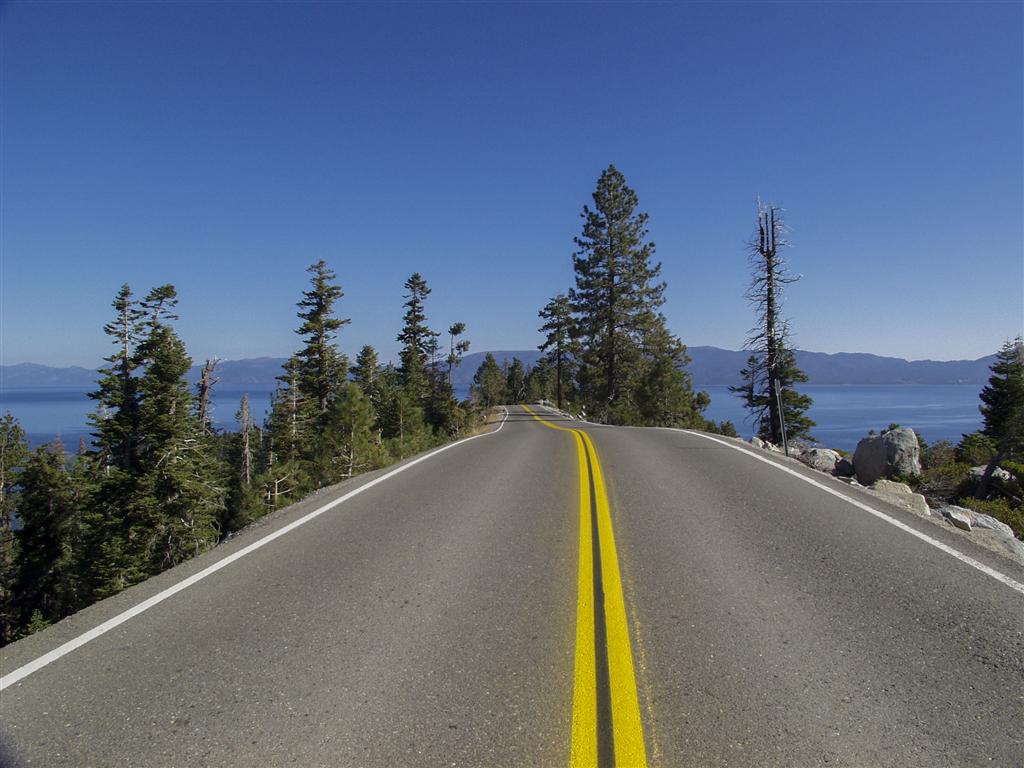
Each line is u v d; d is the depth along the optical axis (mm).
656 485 8898
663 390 41188
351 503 8125
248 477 40656
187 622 4277
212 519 28594
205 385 34938
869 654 3654
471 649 3770
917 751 2738
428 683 3367
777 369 26656
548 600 4539
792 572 5094
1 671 3617
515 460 12102
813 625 4059
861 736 2850
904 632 3951
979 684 3309
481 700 3180
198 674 3527
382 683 3377
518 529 6562
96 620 4348
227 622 4266
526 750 2760
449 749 2779
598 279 46281
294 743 2846
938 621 4113
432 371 63562
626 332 46938
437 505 7867
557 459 12133
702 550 5711
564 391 82125
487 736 2869
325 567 5438
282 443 41625
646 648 3748
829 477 9633
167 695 3301
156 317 30516
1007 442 17516
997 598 4512
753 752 2732
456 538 6266
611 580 4941
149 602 4672
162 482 26703
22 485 31656
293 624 4207
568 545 5926
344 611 4418
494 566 5348
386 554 5773
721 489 8492
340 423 25922
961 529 7484
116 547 25391
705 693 3229
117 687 3395
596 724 2949
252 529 7027
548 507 7617
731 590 4703
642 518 6953
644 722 2969
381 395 44719
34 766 2705
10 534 36594
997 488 16219
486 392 78812
